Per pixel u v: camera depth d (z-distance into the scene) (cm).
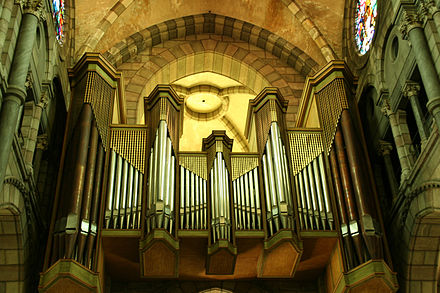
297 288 1556
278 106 1650
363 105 1756
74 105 1512
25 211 1240
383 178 1616
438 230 1319
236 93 2511
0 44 1146
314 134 1581
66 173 1366
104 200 1381
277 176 1455
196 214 1412
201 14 2098
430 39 1295
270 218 1398
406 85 1408
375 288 1299
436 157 1214
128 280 1516
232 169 1525
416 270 1352
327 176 1490
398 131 1480
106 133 1495
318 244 1395
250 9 2078
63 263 1205
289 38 2066
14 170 1183
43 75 1455
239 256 1431
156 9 2028
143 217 1364
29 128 1355
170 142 1512
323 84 1669
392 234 1442
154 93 1617
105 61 1603
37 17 1267
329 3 1998
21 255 1250
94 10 1928
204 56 2084
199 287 1546
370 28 1755
